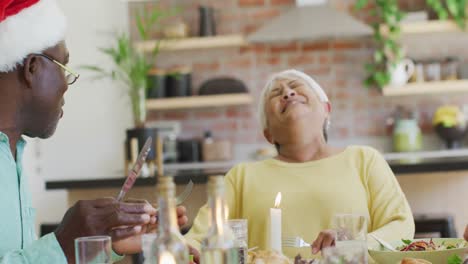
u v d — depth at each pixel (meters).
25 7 1.71
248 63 6.49
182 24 6.28
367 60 6.38
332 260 1.32
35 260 1.54
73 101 5.57
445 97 6.37
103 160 5.55
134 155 3.99
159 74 6.29
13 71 1.73
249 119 6.50
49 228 3.97
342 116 6.39
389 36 6.11
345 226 1.71
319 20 6.03
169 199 1.30
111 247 1.46
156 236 1.45
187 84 6.34
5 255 1.53
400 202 2.34
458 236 3.57
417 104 6.37
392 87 6.07
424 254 1.69
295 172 2.39
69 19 5.59
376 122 6.38
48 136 1.84
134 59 6.06
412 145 6.09
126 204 1.57
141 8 6.49
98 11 5.60
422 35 6.36
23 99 1.75
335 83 6.41
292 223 2.31
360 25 5.99
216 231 1.36
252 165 2.47
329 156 2.44
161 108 6.37
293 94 2.44
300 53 6.44
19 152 1.82
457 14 6.07
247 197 2.40
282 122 2.42
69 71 1.81
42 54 1.75
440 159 3.72
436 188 3.59
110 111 5.60
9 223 1.71
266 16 6.45
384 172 2.40
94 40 5.60
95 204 1.56
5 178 1.72
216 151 6.28
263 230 2.35
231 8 6.49
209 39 6.24
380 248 1.96
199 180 3.50
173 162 6.20
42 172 5.46
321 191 2.33
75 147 5.53
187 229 3.41
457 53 6.36
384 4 6.17
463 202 3.57
